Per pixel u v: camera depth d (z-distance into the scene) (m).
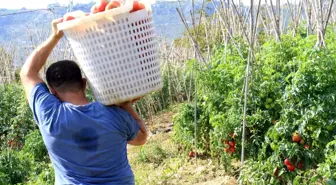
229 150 6.72
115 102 2.70
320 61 5.43
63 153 2.71
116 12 2.53
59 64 2.78
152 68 2.68
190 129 8.33
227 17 7.44
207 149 8.37
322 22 5.91
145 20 2.62
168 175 7.79
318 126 5.33
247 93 6.15
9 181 7.66
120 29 2.57
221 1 6.86
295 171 5.57
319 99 5.32
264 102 6.35
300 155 5.55
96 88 2.70
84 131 2.66
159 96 14.43
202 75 7.28
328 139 5.34
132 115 2.93
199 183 7.23
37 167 8.23
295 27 7.43
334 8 7.90
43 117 2.71
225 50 7.68
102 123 2.68
